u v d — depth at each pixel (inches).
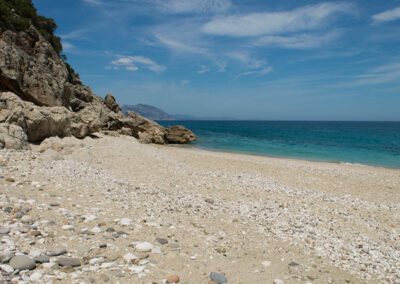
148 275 204.8
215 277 216.7
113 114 1705.2
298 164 1111.6
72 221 287.3
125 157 821.9
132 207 374.3
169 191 511.8
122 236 271.7
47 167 507.8
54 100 1012.5
